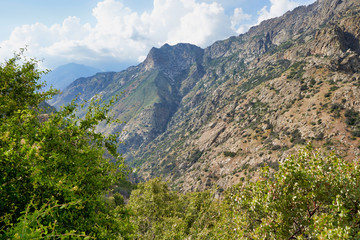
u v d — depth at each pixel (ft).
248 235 29.17
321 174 27.43
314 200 27.32
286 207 26.32
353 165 26.91
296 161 30.09
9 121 21.93
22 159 16.25
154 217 68.03
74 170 21.57
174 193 102.73
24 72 36.29
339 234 18.75
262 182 29.99
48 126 21.08
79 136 25.11
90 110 28.19
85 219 20.17
